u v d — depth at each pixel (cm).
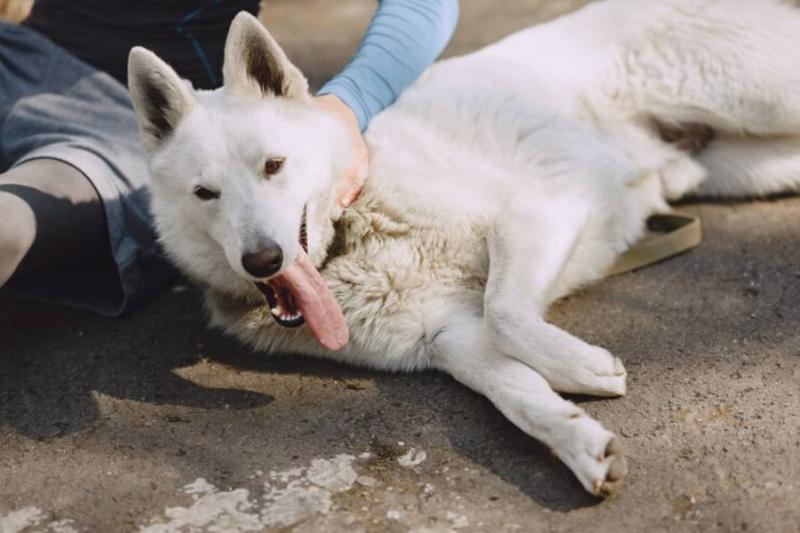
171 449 143
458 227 155
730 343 152
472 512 129
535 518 128
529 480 133
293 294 145
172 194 150
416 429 143
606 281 170
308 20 306
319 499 133
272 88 150
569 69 177
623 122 180
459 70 169
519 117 165
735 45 179
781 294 161
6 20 196
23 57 177
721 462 132
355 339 154
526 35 181
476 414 144
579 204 159
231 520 131
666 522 125
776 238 176
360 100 162
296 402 150
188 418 149
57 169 161
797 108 179
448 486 133
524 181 159
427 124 162
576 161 165
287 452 141
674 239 172
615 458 128
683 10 180
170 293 178
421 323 152
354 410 147
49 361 163
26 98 174
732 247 175
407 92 168
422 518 129
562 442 131
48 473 141
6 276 151
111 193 165
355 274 154
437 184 155
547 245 152
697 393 143
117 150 168
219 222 146
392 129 162
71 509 135
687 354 150
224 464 140
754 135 183
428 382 151
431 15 173
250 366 159
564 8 285
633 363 150
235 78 148
